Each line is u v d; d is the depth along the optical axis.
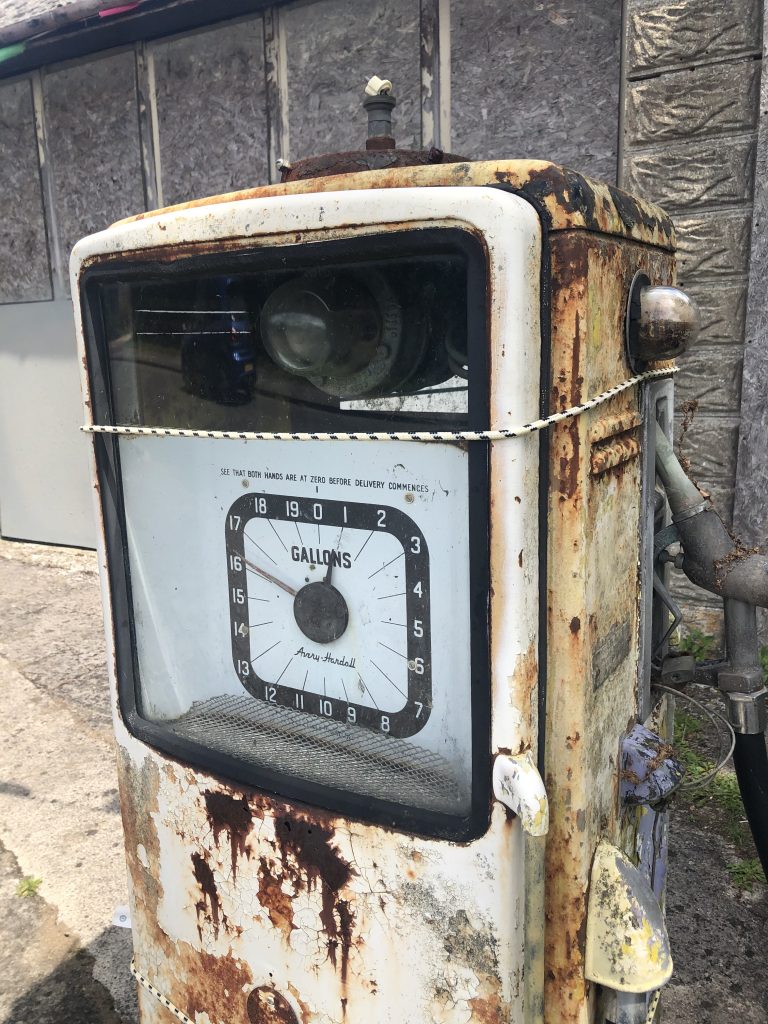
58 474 5.59
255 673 1.34
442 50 3.71
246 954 1.32
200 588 1.38
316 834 1.19
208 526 1.34
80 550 5.61
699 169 3.26
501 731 1.02
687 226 3.32
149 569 1.41
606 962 1.12
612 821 1.24
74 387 5.37
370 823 1.14
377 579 1.17
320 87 4.09
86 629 4.23
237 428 1.25
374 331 1.06
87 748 3.10
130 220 1.27
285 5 4.10
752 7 3.07
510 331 0.93
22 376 5.59
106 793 2.80
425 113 3.81
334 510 1.18
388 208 0.96
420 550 1.11
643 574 1.29
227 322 1.21
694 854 2.37
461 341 1.00
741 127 3.17
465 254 0.94
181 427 1.31
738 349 3.33
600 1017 1.23
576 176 0.96
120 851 2.51
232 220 1.08
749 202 3.21
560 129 3.52
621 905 1.13
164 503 1.37
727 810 2.54
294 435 1.10
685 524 1.36
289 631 1.28
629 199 1.14
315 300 1.08
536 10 3.48
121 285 1.28
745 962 1.98
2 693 3.54
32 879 2.39
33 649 3.99
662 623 1.50
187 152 4.62
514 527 0.98
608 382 1.08
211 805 1.31
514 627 1.00
